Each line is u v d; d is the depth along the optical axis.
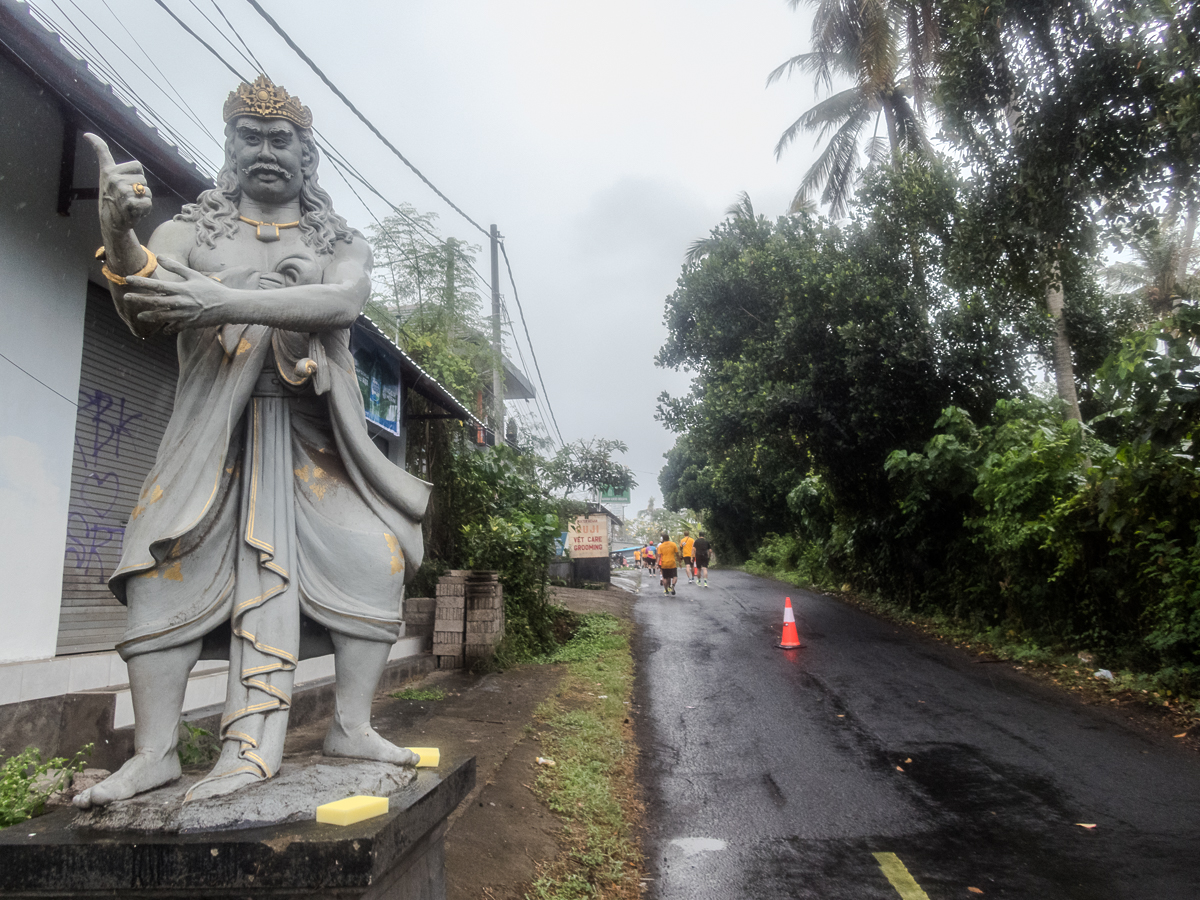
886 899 4.15
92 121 4.95
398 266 11.94
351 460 2.51
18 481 4.91
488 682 8.60
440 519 10.98
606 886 4.27
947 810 5.45
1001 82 9.35
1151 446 7.74
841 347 14.28
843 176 20.45
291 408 2.48
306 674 6.55
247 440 2.39
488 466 11.84
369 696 2.50
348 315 2.42
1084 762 6.37
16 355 4.94
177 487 2.26
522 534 11.08
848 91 19.53
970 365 13.38
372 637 2.43
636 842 5.00
